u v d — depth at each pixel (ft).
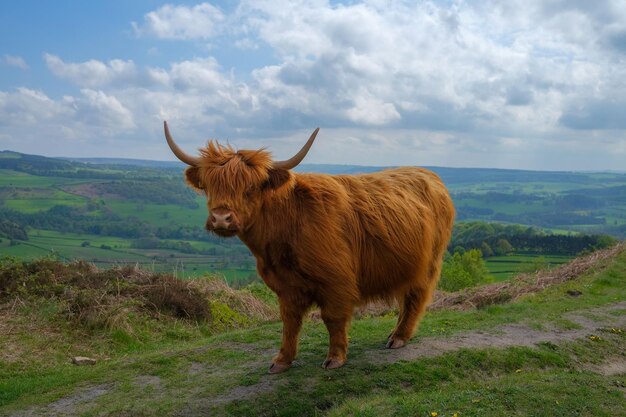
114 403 20.54
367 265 22.52
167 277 43.42
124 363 25.08
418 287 25.02
